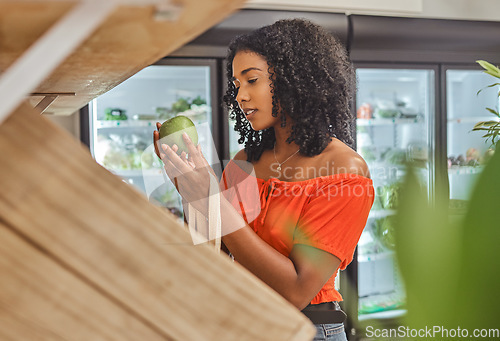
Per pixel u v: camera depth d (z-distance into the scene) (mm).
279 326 354
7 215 302
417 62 3393
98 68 424
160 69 3584
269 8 3203
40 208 306
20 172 302
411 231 181
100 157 3580
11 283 310
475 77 4070
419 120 3826
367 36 3197
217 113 3074
